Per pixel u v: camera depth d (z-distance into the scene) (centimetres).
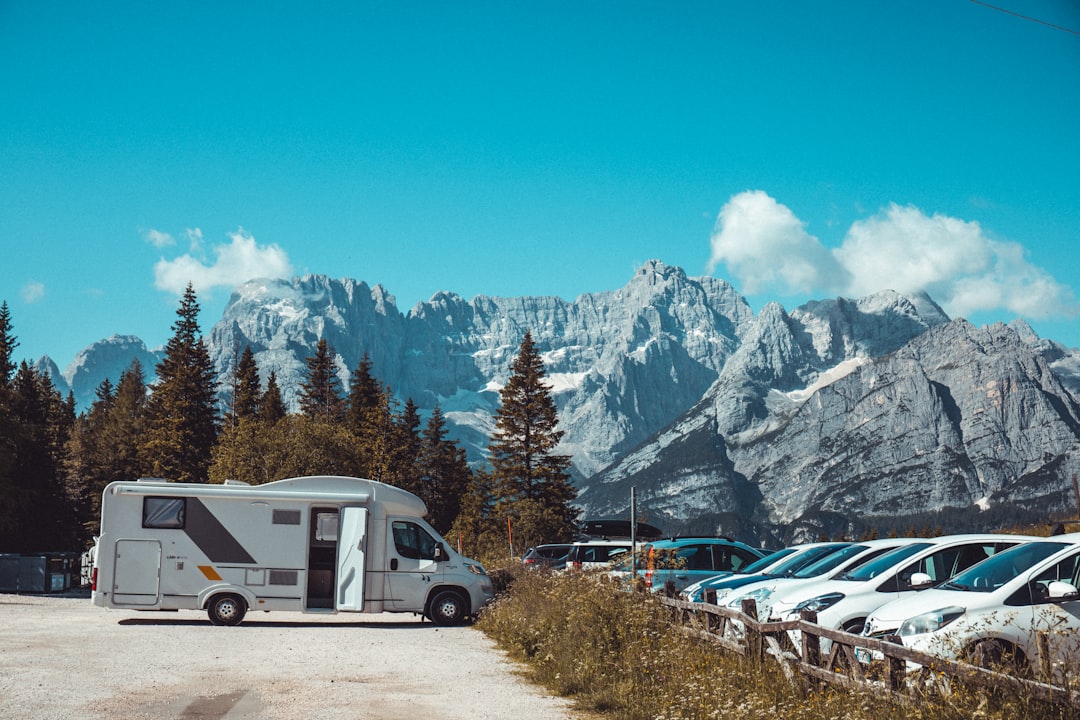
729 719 952
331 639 2042
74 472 8994
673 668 1238
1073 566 1169
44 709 1088
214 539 2392
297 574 2414
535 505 7819
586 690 1276
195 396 8538
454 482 10794
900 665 877
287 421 6956
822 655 1095
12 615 2483
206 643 1894
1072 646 1005
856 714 849
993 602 1142
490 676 1484
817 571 1786
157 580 2364
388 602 2458
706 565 2430
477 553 5766
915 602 1226
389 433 9631
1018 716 747
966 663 855
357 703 1197
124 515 2377
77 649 1712
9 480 6181
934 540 1638
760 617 1589
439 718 1107
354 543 2459
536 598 2048
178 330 9438
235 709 1126
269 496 2427
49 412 9000
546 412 8419
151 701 1166
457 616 2486
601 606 1570
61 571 3878
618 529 4241
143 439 9225
